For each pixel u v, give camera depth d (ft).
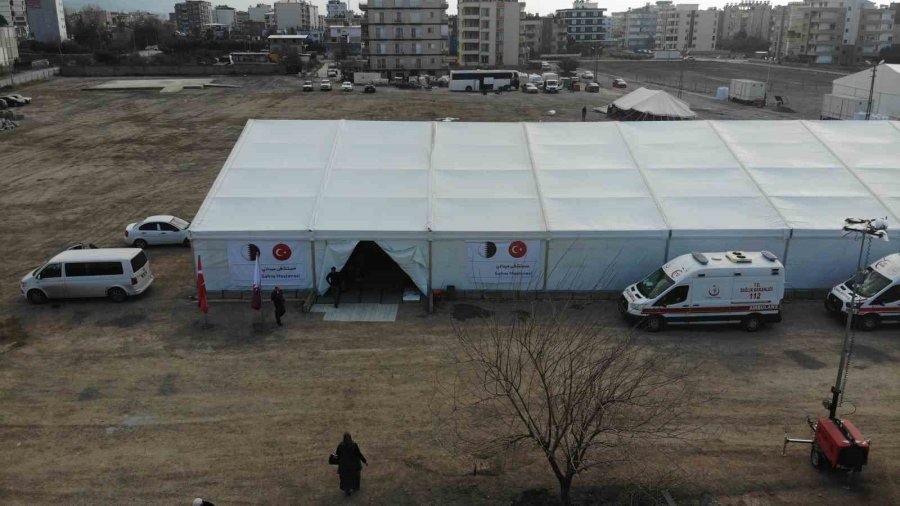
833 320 75.41
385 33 414.41
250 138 96.89
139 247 102.73
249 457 50.57
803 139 97.55
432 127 100.89
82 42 534.78
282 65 395.75
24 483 47.50
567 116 245.45
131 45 576.61
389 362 65.36
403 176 89.10
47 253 99.86
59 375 62.85
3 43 374.84
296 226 79.56
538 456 50.83
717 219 81.25
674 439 52.47
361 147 95.35
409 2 409.90
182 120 225.35
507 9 490.08
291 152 93.91
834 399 49.44
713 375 62.64
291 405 57.67
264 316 76.23
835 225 80.12
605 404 41.70
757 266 70.95
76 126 211.41
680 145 96.37
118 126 212.23
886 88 214.90
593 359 59.93
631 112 221.46
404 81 354.33
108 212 121.70
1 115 220.84
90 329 73.10
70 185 140.56
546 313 76.48
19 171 152.35
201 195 133.18
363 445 52.06
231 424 54.85
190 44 518.37
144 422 55.11
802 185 87.30
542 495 46.37
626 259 80.53
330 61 528.63
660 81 409.49
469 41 495.41
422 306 79.20
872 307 71.72
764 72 482.28
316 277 80.53
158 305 79.71
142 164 160.35
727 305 71.36
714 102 298.15
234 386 60.85
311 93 306.55
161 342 69.77
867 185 87.10
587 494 46.29
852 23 590.55
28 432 53.67
